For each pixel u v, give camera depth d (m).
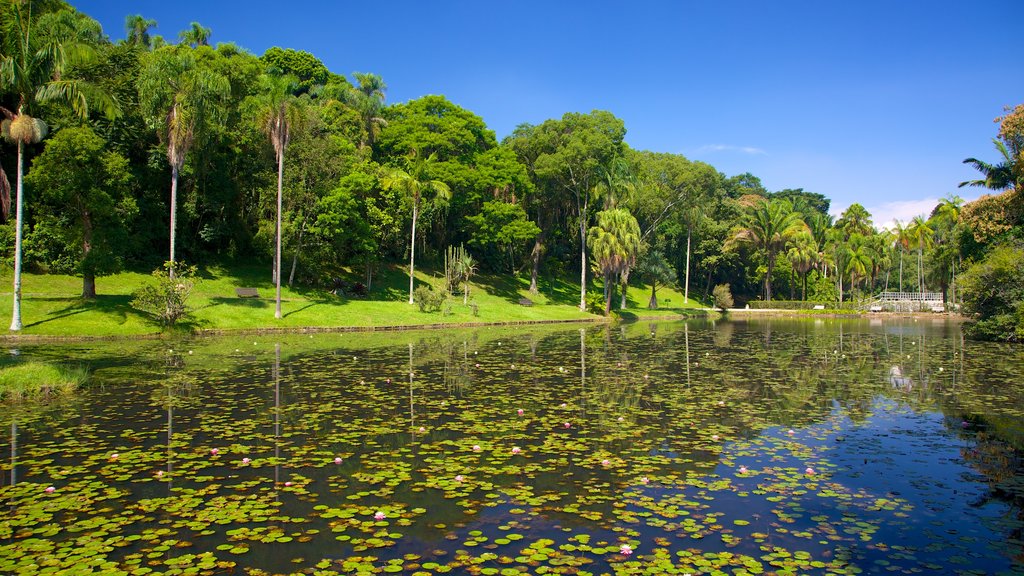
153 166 34.47
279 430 10.14
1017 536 6.00
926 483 7.58
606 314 47.22
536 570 5.26
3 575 5.12
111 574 5.16
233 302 31.81
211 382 14.76
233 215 40.44
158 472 7.83
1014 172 29.22
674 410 11.93
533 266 52.41
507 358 20.23
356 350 22.19
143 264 35.56
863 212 83.56
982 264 29.20
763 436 9.91
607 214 45.03
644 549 5.69
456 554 5.57
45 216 27.45
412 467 8.18
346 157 40.00
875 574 5.20
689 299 66.88
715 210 72.12
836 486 7.47
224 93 35.03
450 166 46.91
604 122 49.41
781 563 5.39
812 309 63.41
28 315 24.44
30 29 21.78
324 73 57.66
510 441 9.55
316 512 6.60
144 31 51.41
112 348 21.41
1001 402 12.77
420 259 51.81
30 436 9.67
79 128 25.73
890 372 17.34
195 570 5.25
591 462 8.45
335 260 41.59
